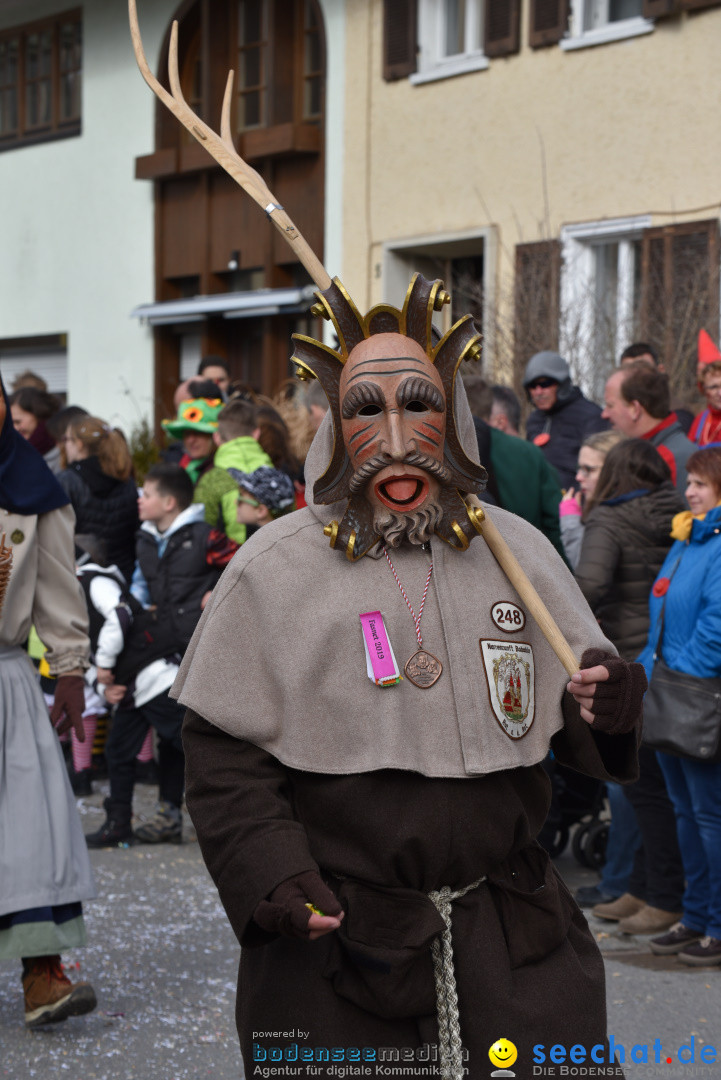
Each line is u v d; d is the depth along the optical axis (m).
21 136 21.78
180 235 19.48
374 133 16.50
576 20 14.34
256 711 2.90
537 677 3.03
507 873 2.98
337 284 3.04
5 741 5.03
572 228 14.27
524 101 14.86
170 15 19.36
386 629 2.90
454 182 15.59
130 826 8.15
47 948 4.89
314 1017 2.83
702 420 7.83
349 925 2.83
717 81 13.18
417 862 2.84
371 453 2.92
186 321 19.25
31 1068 4.83
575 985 2.91
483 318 14.26
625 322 13.30
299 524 3.04
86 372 20.92
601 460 7.41
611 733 2.92
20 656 5.20
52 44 21.20
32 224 21.67
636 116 13.84
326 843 2.89
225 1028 5.24
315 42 17.77
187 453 10.27
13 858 4.91
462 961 2.84
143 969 5.91
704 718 5.77
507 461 6.64
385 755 2.81
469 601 2.98
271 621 2.92
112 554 9.56
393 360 2.94
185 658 3.08
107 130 20.42
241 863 2.77
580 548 6.87
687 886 6.16
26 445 5.23
